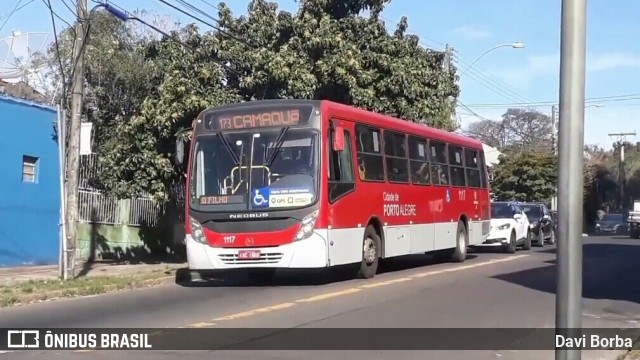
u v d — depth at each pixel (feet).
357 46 73.41
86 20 48.70
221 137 47.09
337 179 47.11
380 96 73.20
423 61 79.10
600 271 61.77
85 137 48.44
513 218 85.40
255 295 43.34
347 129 49.32
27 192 58.90
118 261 67.87
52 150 61.52
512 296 42.88
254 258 45.21
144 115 62.80
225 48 68.13
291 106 46.52
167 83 62.80
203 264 46.26
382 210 53.42
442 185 65.46
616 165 285.02
